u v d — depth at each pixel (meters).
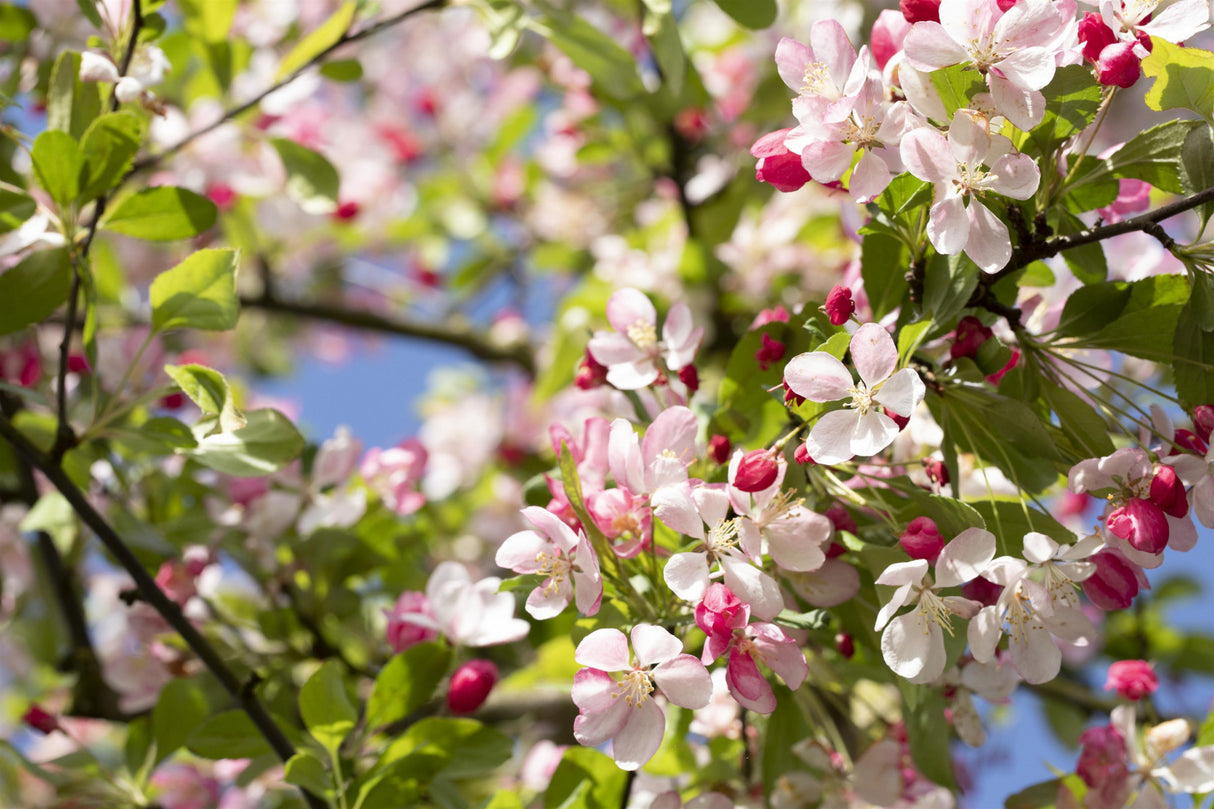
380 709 1.05
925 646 0.93
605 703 0.93
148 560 1.17
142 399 1.03
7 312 1.03
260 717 1.04
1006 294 0.98
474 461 2.03
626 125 1.72
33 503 1.22
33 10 1.23
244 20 1.56
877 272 0.99
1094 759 1.01
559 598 0.94
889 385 0.92
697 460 1.01
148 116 1.11
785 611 0.96
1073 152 0.96
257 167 1.38
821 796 1.04
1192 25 0.94
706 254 1.49
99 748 1.80
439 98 2.37
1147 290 0.97
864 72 0.92
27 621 1.41
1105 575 0.95
